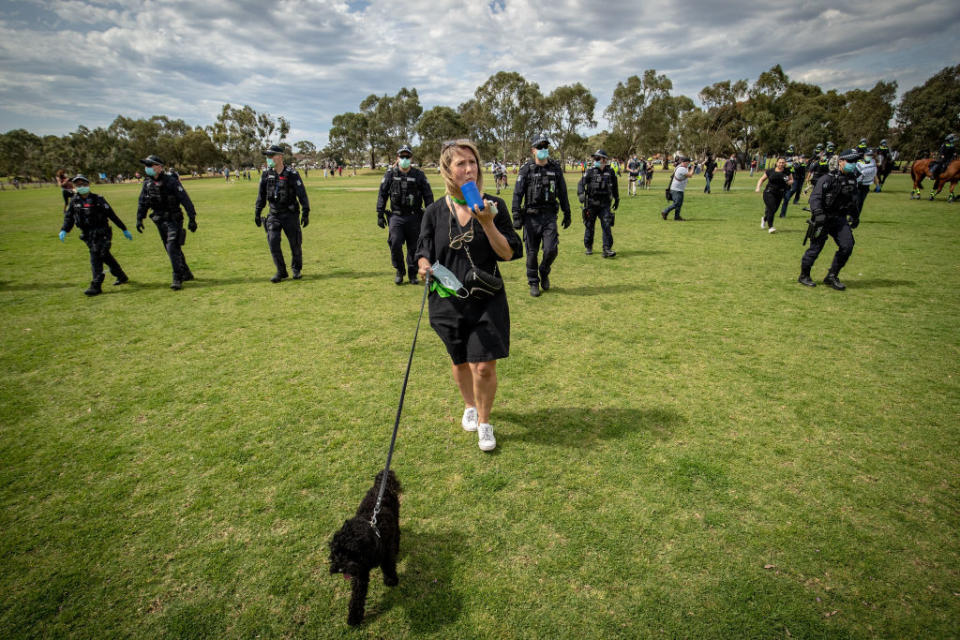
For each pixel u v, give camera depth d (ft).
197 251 35.73
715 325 18.33
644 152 225.97
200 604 7.45
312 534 8.74
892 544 8.17
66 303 22.88
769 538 8.36
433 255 10.70
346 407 13.05
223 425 12.28
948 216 42.68
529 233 22.07
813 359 15.23
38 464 10.85
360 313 20.74
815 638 6.66
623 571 7.80
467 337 10.58
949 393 12.96
